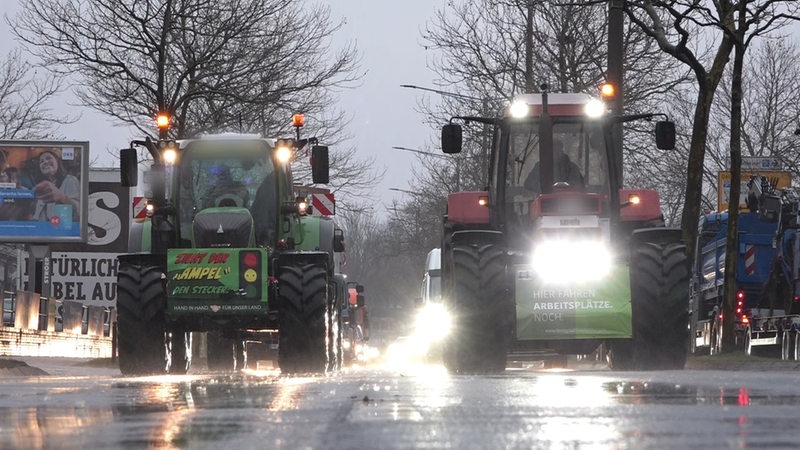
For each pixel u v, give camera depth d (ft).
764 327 217.77
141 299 131.44
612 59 199.82
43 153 322.96
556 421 43.65
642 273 120.06
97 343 330.13
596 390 64.54
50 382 88.12
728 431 39.58
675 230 122.83
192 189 138.51
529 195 129.39
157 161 138.72
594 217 117.29
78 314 309.22
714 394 60.18
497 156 133.49
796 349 200.13
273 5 312.91
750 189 232.94
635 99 315.99
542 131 127.44
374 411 49.70
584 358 250.98
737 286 234.58
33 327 264.93
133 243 138.51
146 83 295.69
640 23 202.80
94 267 342.44
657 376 87.35
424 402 55.52
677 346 119.85
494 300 117.80
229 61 304.71
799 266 210.59
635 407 50.78
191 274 129.39
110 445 37.06
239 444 36.42
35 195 321.52
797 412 47.65
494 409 50.31
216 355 177.78
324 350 131.85
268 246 138.00
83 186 322.55
